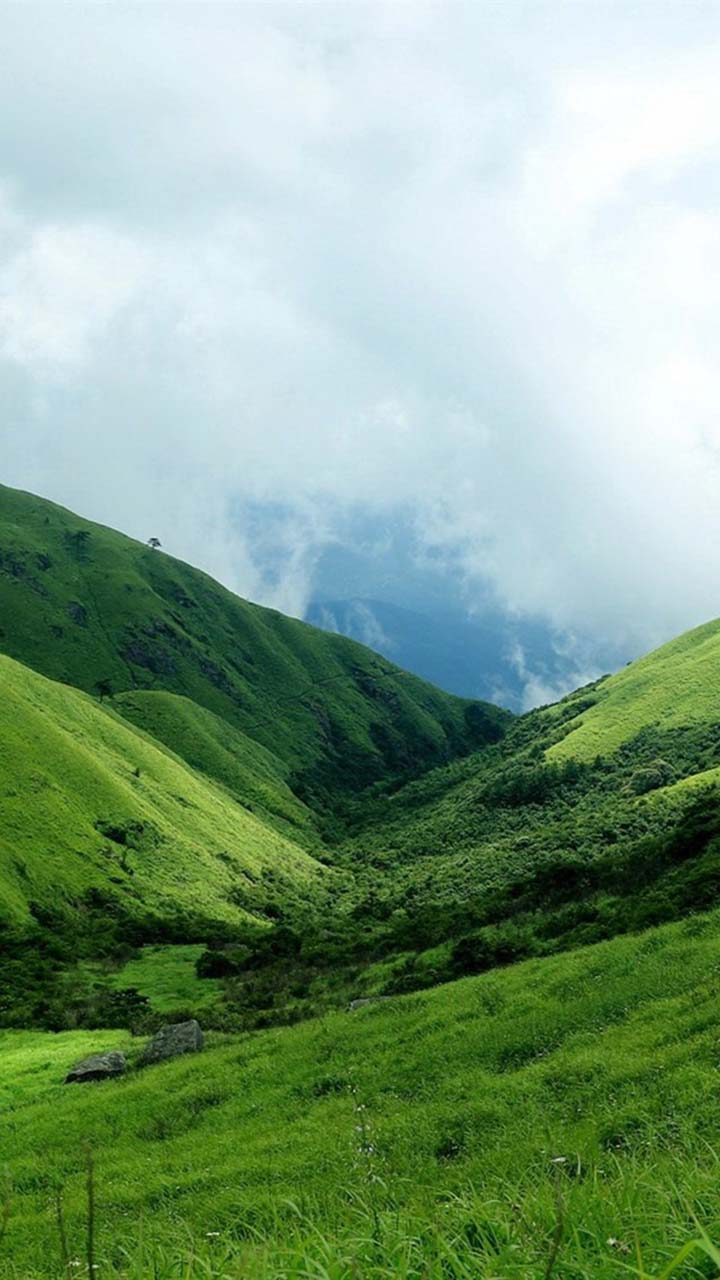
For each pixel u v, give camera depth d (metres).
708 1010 20.28
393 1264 3.43
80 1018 51.50
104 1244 10.89
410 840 198.25
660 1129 12.58
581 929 42.50
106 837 124.75
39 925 92.94
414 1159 15.84
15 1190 20.91
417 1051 25.28
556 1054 21.70
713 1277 3.04
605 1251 3.28
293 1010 44.88
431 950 52.56
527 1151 13.24
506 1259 3.30
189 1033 37.12
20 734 130.00
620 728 189.88
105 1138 25.02
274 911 127.69
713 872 41.62
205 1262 3.82
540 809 175.00
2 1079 36.09
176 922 99.81
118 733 172.00
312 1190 14.11
